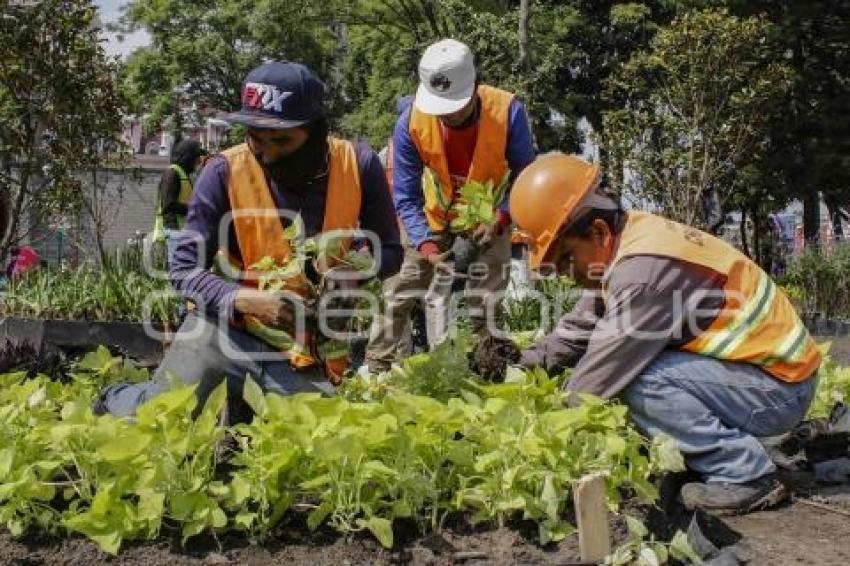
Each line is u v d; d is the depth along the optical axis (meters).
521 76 18.58
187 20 29.69
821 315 15.91
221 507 3.51
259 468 3.41
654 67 18.36
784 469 4.83
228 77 30.16
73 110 12.01
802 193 22.91
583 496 3.37
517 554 3.42
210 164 4.23
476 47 18.44
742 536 3.74
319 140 4.11
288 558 3.34
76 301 9.74
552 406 4.11
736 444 4.05
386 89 24.28
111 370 5.04
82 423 3.61
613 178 17.84
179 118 30.67
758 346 4.01
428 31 23.62
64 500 3.64
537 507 3.52
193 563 3.28
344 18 24.20
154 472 3.30
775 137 22.58
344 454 3.37
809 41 23.27
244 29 29.06
